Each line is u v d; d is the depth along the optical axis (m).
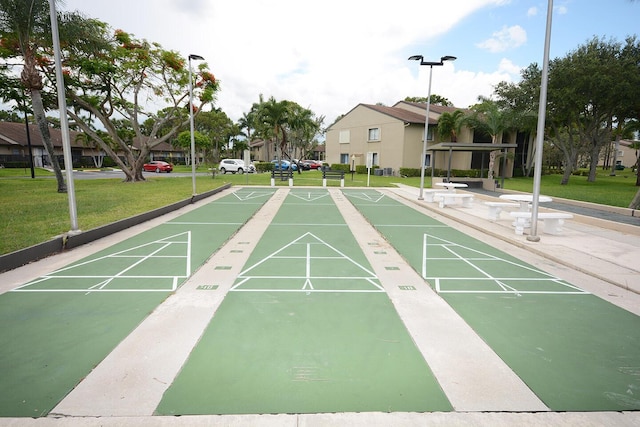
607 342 4.43
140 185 24.08
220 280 6.45
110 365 3.79
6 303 5.39
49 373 3.65
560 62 27.22
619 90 24.31
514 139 37.16
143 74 25.16
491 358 4.02
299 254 8.27
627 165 80.62
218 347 4.16
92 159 49.12
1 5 14.99
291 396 3.33
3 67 18.80
